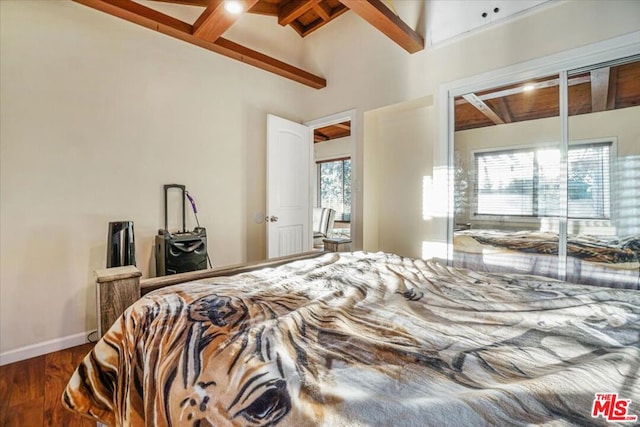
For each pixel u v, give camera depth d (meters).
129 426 0.85
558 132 2.13
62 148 2.32
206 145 3.15
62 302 2.33
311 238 4.05
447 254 2.69
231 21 2.49
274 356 0.74
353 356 0.76
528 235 2.29
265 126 3.67
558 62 2.09
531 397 0.58
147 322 0.97
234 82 3.37
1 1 2.08
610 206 1.96
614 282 1.94
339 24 3.54
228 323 0.90
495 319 1.03
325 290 1.29
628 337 0.90
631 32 1.84
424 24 2.77
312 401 0.59
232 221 3.39
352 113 3.43
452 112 2.64
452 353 0.79
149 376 0.79
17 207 2.15
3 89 2.09
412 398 0.59
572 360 0.77
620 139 1.92
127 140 2.64
